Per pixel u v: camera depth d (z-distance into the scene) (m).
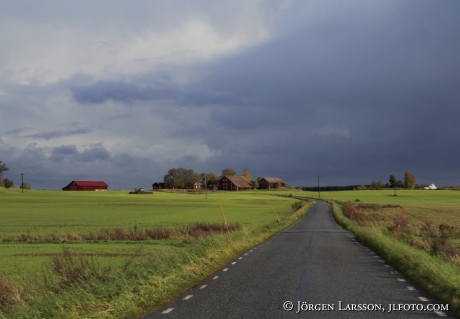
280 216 64.44
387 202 122.88
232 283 12.31
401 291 11.13
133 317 8.95
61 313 8.57
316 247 23.11
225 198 134.12
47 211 74.75
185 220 56.00
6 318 8.66
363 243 25.78
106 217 61.53
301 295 10.57
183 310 9.27
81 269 12.17
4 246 29.27
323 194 176.00
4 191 155.50
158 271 12.38
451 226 41.91
